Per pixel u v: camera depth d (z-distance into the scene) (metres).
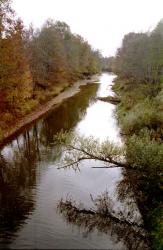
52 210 18.17
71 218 17.47
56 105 51.44
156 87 46.03
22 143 30.64
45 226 16.50
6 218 17.11
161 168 18.88
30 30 55.69
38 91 51.75
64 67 74.00
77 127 37.03
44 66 58.62
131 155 19.81
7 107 37.47
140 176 20.30
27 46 49.56
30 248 14.48
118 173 23.55
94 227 16.81
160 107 34.06
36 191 20.39
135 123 31.88
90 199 19.67
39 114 43.38
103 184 21.77
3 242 14.84
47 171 23.67
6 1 32.34
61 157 26.64
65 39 88.50
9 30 34.38
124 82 70.81
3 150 28.44
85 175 23.08
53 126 37.47
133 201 19.56
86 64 109.81
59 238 15.49
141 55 57.75
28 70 42.47
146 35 64.75
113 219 17.70
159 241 15.12
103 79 107.75
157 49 52.12
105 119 41.50
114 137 32.12
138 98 44.44
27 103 42.78
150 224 17.09
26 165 24.84
